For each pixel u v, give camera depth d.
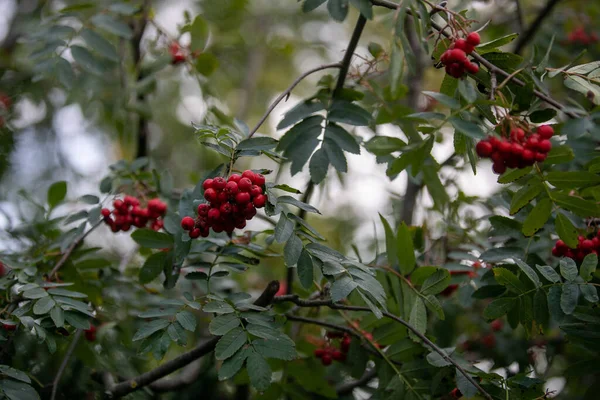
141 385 3.21
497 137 2.47
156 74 4.96
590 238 3.09
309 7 2.80
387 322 3.23
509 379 2.75
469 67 2.59
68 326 3.14
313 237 2.73
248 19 7.00
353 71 3.62
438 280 2.99
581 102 4.09
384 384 3.15
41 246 3.75
